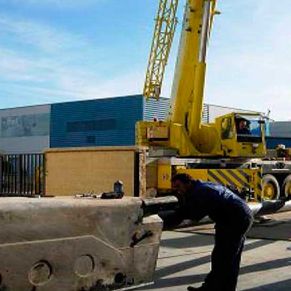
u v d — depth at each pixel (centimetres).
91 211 394
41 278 363
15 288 348
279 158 1928
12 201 357
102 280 402
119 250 414
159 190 1419
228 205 520
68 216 379
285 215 1380
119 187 461
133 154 1292
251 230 1086
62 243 374
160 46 1806
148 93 1822
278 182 1791
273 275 682
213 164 1555
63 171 1460
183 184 518
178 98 1598
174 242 948
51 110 4428
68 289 379
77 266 385
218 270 530
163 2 1802
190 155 1561
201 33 1548
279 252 844
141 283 434
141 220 432
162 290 604
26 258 353
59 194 1464
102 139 4003
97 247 398
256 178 1579
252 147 1612
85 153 1402
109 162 1340
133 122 3784
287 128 4806
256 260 778
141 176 1291
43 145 4459
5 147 4747
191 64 1584
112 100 3953
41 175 1573
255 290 606
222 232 526
